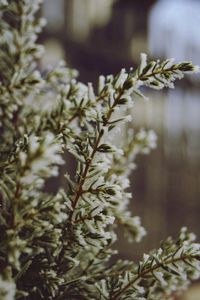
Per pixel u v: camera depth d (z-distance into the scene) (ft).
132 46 20.66
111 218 2.73
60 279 2.83
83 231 2.86
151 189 21.98
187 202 22.94
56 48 16.19
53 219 2.59
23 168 2.10
